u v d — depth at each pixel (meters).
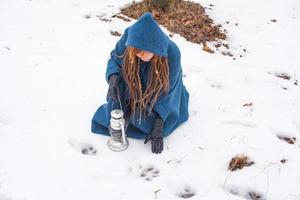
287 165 3.14
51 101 3.57
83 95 3.68
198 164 3.11
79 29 4.59
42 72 3.89
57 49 4.23
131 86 3.02
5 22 4.55
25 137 3.19
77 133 3.29
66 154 3.09
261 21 5.24
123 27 4.73
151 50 2.64
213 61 4.38
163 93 3.04
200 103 3.75
